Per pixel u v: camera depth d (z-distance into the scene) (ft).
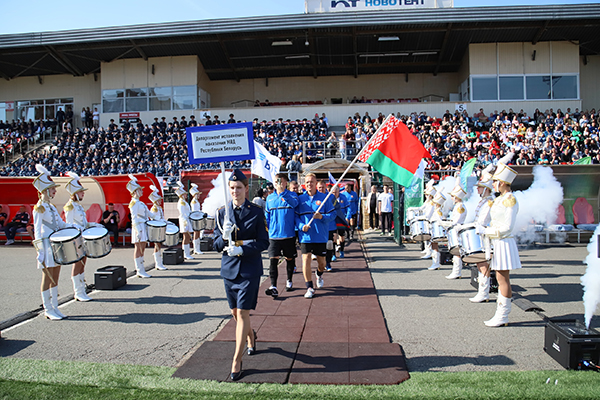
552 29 86.69
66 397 12.21
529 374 13.25
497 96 91.81
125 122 93.91
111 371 13.99
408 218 38.42
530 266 32.55
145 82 99.91
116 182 51.39
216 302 22.77
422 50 95.14
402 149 25.41
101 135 91.56
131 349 16.14
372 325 18.13
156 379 13.29
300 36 89.76
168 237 35.09
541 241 47.14
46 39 90.94
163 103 99.40
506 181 17.72
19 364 14.67
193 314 20.59
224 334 17.30
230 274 13.76
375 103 91.09
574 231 46.09
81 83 109.60
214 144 15.57
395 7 87.66
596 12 81.10
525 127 79.20
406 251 41.14
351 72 105.40
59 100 110.73
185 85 98.99
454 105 90.27
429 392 12.08
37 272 33.32
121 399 12.01
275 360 14.48
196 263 35.83
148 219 31.53
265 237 13.99
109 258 39.99
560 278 27.84
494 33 88.58
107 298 23.97
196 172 54.75
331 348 15.53
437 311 20.52
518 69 91.76
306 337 16.75
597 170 46.14
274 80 107.86
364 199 61.46
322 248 23.98
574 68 91.04
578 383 12.53
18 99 111.75
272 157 38.04
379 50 95.61
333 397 11.91
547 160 67.31
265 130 83.92
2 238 54.19
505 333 17.33
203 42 92.68
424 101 99.25
